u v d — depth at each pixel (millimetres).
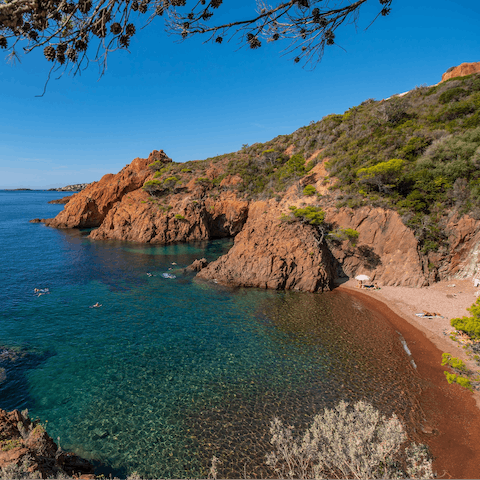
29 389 18328
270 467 13102
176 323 28422
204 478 12680
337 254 43844
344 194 47094
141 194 82375
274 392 18422
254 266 40531
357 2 4137
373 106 68875
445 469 13047
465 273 35969
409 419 16219
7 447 9984
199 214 75562
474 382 19234
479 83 49500
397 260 39250
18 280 40219
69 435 14883
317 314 31094
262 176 80250
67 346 23594
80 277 42500
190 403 17359
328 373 20516
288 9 4211
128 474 12805
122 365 21156
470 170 36656
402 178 40875
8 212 133625
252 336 25984
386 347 24219
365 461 8961
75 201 89562
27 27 3514
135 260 53531
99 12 3646
